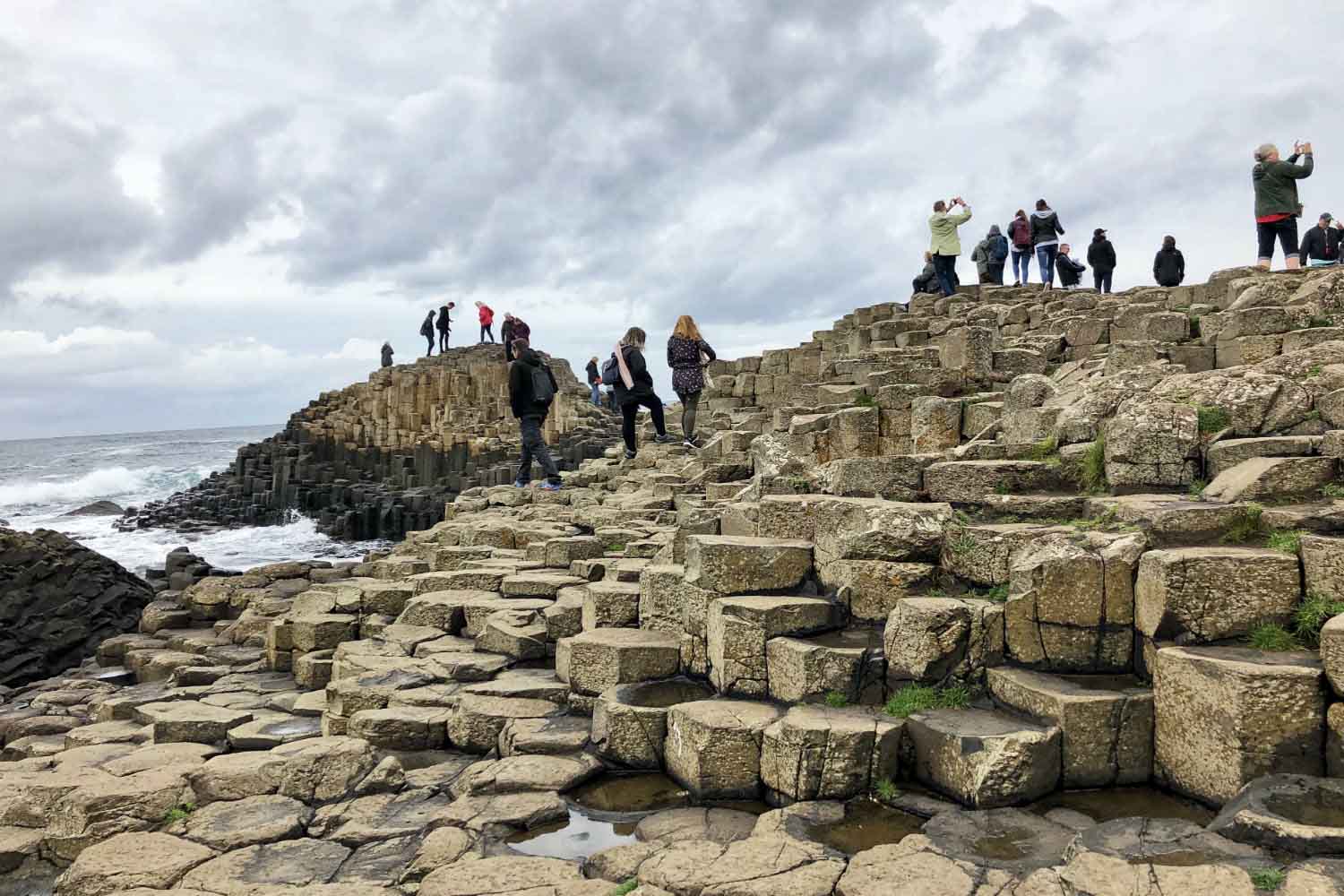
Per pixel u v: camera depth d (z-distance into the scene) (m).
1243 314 10.71
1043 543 5.84
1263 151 14.63
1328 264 16.48
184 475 64.06
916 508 6.45
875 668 5.77
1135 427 6.70
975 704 5.52
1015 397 10.11
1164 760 4.89
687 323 16.91
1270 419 6.67
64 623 17.12
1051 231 21.86
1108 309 15.47
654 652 6.67
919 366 13.55
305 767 5.82
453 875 4.36
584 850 4.82
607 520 12.42
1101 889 3.62
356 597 9.96
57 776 5.86
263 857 4.83
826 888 3.99
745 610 6.10
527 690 6.97
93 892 4.52
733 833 4.88
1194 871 3.67
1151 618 5.14
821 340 22.31
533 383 16.25
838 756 5.06
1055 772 4.92
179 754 6.40
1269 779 4.32
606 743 5.97
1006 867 4.05
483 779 5.60
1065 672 5.48
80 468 79.75
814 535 6.79
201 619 13.47
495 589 9.95
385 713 6.78
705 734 5.37
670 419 22.47
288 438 51.84
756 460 12.57
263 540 34.62
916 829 4.71
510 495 16.28
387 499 35.06
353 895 4.27
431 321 47.66
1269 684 4.37
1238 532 5.50
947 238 21.61
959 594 6.18
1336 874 3.53
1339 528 5.19
